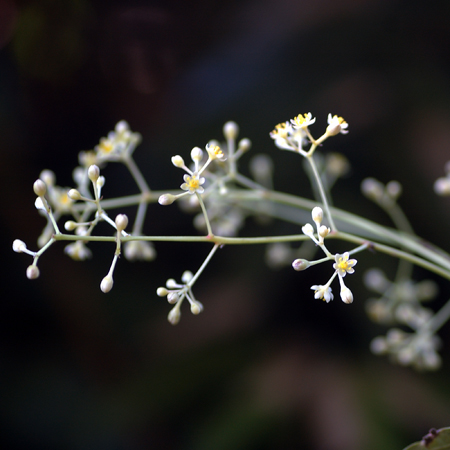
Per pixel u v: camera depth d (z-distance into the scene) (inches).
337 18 32.1
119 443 26.7
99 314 30.8
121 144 19.7
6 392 27.9
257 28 34.1
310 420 25.9
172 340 30.3
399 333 20.9
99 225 32.3
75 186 34.8
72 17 36.5
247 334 30.1
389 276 27.9
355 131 29.8
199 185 18.1
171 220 32.9
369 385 27.1
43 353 29.8
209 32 36.9
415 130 29.2
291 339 29.9
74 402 28.2
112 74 37.7
